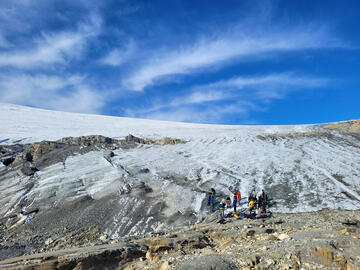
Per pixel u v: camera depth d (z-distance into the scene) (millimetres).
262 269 6926
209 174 22859
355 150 27328
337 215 14547
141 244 10625
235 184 21047
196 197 18641
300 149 29109
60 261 8492
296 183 20516
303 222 12945
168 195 18922
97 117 64438
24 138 36469
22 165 25359
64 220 17000
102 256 8891
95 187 20719
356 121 38500
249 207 16859
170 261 8023
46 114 60781
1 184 22469
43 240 15195
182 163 25859
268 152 28609
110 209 17750
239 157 27469
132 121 61844
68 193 20031
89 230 15953
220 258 7461
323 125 42000
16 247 14484
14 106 67250
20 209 18859
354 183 19484
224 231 11859
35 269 8289
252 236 10828
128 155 28312
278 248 7852
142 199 18625
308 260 6875
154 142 36094
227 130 46469
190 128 50500
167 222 16125
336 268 6461
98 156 27594
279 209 16734
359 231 8844
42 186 21344
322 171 22266
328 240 7395
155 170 23891
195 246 10086
